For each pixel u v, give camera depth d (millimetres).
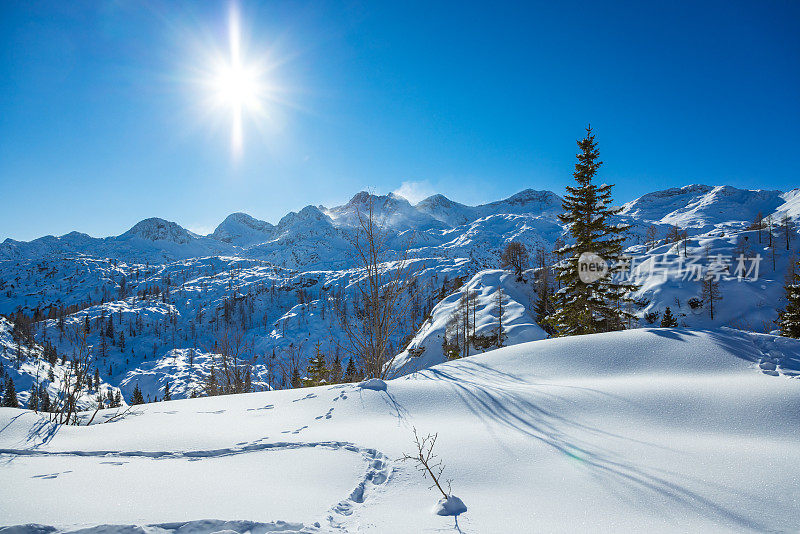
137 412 8430
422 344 44969
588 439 5625
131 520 3500
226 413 8086
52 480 4617
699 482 4309
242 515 3725
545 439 5699
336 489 4551
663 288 77625
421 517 3840
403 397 8047
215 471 5102
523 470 4855
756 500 3896
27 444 6168
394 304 11758
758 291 73000
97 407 8492
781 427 5488
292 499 4219
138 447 6125
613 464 4848
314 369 19703
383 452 5598
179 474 4957
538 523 3641
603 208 18812
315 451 5773
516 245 79375
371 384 8789
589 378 8414
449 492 4426
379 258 12109
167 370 109062
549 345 10344
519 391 7691
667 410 6285
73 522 3428
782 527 3457
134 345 162375
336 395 8477
